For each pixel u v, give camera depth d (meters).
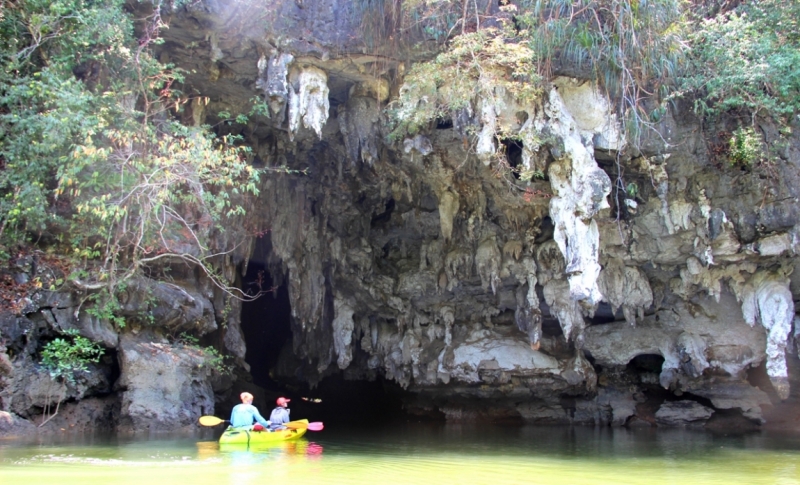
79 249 13.06
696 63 14.71
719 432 17.73
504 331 21.44
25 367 12.44
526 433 16.89
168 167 12.38
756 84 14.66
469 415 22.20
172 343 14.95
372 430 17.16
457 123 13.84
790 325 16.20
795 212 15.21
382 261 21.61
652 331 20.05
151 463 8.91
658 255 17.27
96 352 13.20
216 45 13.34
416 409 23.12
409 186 18.30
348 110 15.23
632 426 20.14
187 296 14.97
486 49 13.16
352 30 13.75
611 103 14.18
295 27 13.42
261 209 18.20
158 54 13.83
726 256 16.28
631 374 21.34
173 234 14.29
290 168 18.38
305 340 22.52
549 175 14.41
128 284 13.79
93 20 11.95
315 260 20.03
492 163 15.24
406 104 13.70
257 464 9.11
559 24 13.20
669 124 14.76
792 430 18.17
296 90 13.81
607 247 17.44
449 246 20.12
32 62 12.88
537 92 13.49
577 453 12.03
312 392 24.61
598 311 20.53
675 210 15.96
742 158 15.05
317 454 10.69
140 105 14.24
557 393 21.20
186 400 14.33
